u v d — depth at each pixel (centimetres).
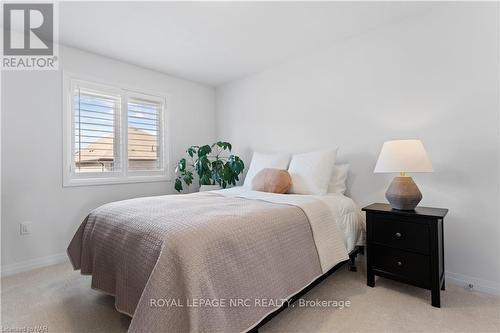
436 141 208
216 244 121
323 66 278
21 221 232
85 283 204
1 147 223
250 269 128
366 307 166
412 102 220
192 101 377
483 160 188
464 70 195
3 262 223
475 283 190
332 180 255
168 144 348
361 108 251
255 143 351
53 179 251
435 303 166
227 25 231
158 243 121
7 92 226
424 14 213
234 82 377
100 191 285
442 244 186
